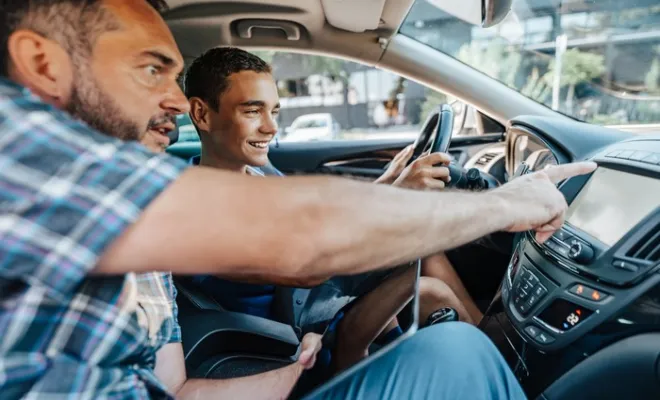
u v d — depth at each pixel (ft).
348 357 3.14
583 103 6.09
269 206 1.42
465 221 1.79
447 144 4.29
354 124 14.83
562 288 3.19
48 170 1.29
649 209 3.01
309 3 4.47
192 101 4.21
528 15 6.62
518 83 6.02
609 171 3.58
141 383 1.84
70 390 1.55
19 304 1.42
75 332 1.56
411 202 1.66
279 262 1.47
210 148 4.36
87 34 1.67
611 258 2.99
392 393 2.31
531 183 2.21
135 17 1.83
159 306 2.29
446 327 2.52
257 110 4.15
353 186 1.60
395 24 4.88
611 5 6.48
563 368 3.15
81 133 1.38
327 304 4.16
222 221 1.38
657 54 6.18
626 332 2.84
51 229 1.26
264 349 3.81
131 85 1.85
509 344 3.63
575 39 6.51
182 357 2.86
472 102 5.99
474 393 2.31
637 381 2.81
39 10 1.55
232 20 4.83
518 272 3.74
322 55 5.74
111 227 1.30
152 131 2.06
